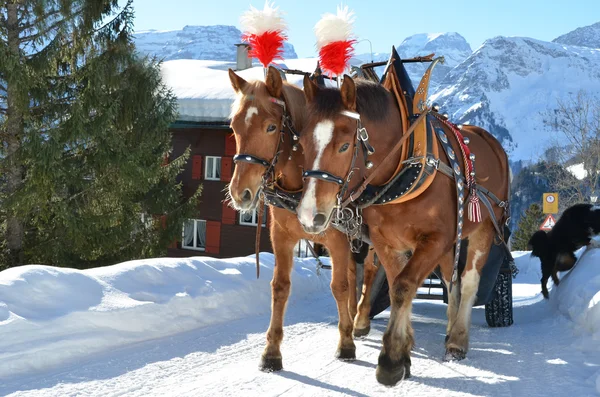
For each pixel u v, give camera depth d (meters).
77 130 17.00
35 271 5.76
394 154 4.63
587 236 8.88
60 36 17.16
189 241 26.91
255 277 8.22
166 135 20.80
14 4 17.11
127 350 5.49
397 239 4.83
